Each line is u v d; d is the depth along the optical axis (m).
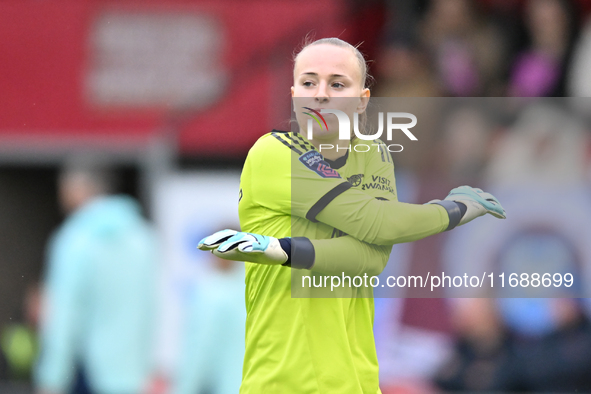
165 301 20.42
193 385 14.97
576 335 19.66
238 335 14.95
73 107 25.41
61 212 24.86
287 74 24.62
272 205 7.60
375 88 23.81
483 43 24.72
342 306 7.54
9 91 25.45
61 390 14.26
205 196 22.25
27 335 23.84
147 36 25.73
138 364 14.48
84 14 26.05
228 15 25.73
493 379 19.12
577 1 24.75
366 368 7.76
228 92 24.64
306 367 7.49
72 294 14.16
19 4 26.16
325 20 25.11
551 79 24.12
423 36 24.66
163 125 24.77
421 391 19.30
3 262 24.41
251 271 7.87
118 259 14.35
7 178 24.97
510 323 19.67
